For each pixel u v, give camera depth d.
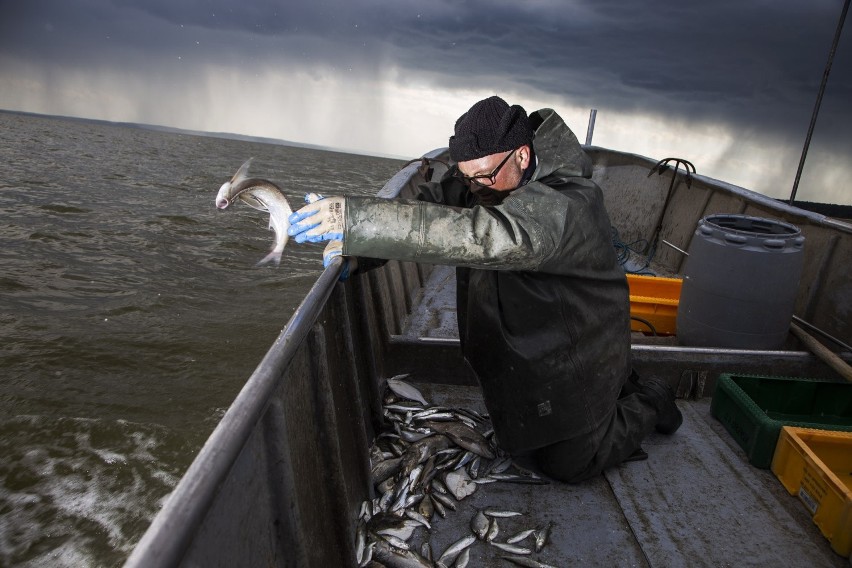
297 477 1.91
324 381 2.18
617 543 2.66
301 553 1.81
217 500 1.30
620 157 8.98
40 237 22.33
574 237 2.25
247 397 1.51
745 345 4.29
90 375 11.80
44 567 7.07
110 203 32.53
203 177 52.00
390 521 2.71
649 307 5.22
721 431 3.58
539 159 2.40
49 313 14.82
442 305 5.39
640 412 3.13
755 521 2.84
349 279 3.01
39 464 8.94
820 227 5.01
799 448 2.98
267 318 16.03
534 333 2.59
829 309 4.70
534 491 2.98
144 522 7.92
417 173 4.96
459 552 2.57
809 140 6.59
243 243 24.73
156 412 10.70
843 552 2.61
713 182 6.66
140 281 18.20
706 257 4.36
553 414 2.71
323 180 61.56
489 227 2.05
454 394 3.79
